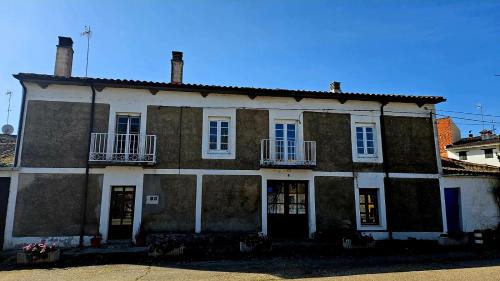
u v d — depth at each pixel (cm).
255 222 1223
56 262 920
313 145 1296
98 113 1195
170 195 1188
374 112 1373
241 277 766
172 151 1215
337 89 1551
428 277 759
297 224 1271
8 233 1079
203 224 1191
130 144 1204
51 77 1137
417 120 1404
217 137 1266
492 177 1424
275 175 1264
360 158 1334
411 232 1309
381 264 907
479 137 2483
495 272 813
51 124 1162
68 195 1134
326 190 1287
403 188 1337
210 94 1270
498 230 1360
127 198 1186
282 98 1317
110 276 774
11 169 1109
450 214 1383
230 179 1234
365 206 1328
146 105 1227
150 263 912
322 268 856
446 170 1444
